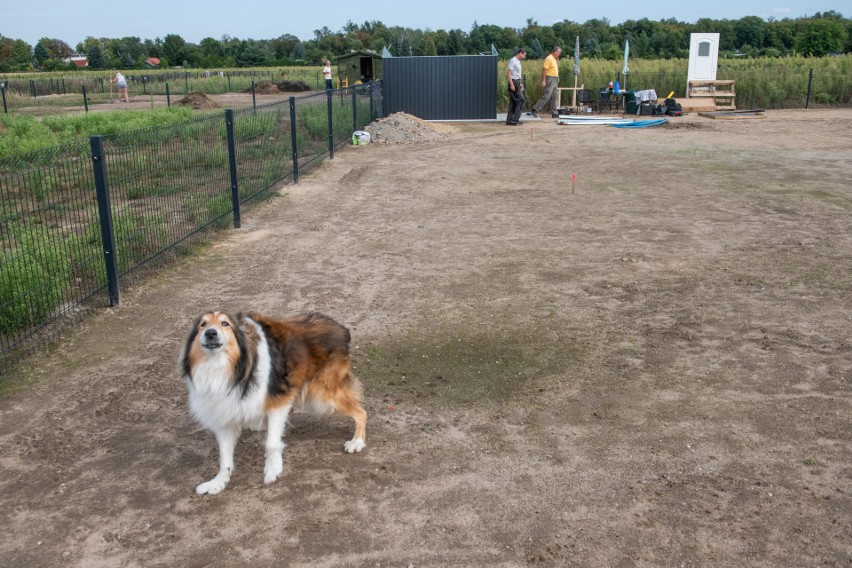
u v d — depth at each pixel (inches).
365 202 525.3
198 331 169.2
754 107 1264.8
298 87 2010.3
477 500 177.2
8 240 279.1
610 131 929.5
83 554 159.2
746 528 165.0
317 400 193.2
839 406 220.7
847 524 166.1
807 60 1386.6
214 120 438.6
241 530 166.9
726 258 373.4
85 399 230.2
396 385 237.9
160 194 376.8
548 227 442.6
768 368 247.9
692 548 158.7
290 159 618.2
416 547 160.1
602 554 157.1
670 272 352.5
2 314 267.1
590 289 330.0
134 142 352.8
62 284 298.7
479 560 155.7
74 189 311.0
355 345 269.6
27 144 708.7
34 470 191.3
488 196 536.4
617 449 199.2
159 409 225.0
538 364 253.3
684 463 191.8
